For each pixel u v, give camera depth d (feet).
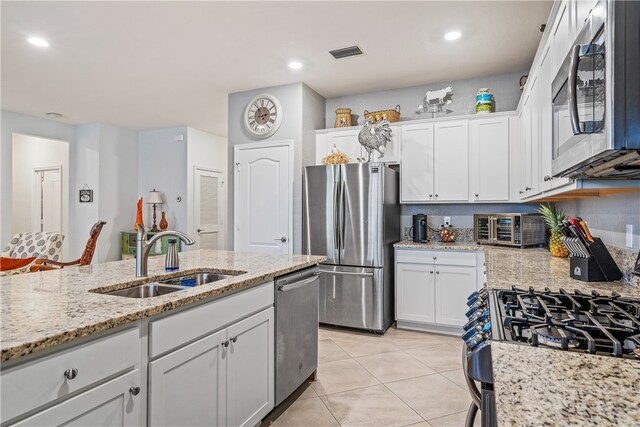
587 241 6.06
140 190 21.66
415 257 12.45
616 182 5.35
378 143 12.81
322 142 14.38
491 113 12.19
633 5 3.04
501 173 12.15
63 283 5.85
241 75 12.80
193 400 5.11
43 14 8.86
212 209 22.17
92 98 15.33
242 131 14.47
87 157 19.80
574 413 2.03
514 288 5.15
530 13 8.91
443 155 12.89
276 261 8.46
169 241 7.27
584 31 3.81
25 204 22.11
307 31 9.75
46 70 12.32
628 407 2.09
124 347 4.13
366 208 12.25
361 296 12.30
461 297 11.82
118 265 7.77
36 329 3.56
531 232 11.50
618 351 2.91
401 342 11.48
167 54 11.10
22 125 17.70
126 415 4.14
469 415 4.63
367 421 7.15
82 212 19.88
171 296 4.97
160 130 21.13
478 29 9.69
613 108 3.05
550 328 3.51
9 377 3.11
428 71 12.55
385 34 9.92
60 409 3.48
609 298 4.58
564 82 4.76
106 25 9.40
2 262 11.16
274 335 7.17
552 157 5.64
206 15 8.93
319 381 8.84
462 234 13.65
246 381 6.26
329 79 13.21
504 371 2.61
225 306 5.76
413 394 8.20
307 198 13.12
